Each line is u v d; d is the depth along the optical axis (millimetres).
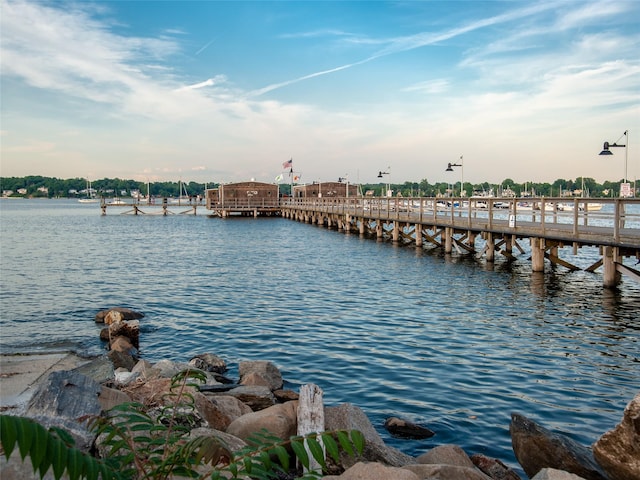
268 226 67500
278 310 17781
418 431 8266
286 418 6652
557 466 6141
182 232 57438
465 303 18375
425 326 15227
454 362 11883
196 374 4898
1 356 11711
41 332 15031
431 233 49438
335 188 97812
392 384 10562
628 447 5457
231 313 17453
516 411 9125
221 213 92250
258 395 8766
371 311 17359
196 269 28094
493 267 27094
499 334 14219
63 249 38688
